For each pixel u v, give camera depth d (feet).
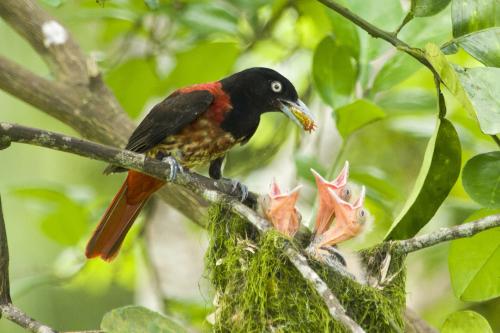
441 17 34.63
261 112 37.32
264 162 47.14
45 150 55.21
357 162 50.06
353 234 30.48
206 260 29.78
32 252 53.16
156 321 26.81
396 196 39.34
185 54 43.65
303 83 49.57
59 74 37.99
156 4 31.48
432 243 26.73
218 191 29.32
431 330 35.35
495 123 23.59
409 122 44.83
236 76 36.60
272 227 28.14
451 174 26.53
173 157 35.88
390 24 34.94
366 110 34.30
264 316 27.17
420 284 46.60
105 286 47.14
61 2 35.63
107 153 26.89
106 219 35.55
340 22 35.35
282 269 27.22
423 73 46.37
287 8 44.47
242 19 44.24
